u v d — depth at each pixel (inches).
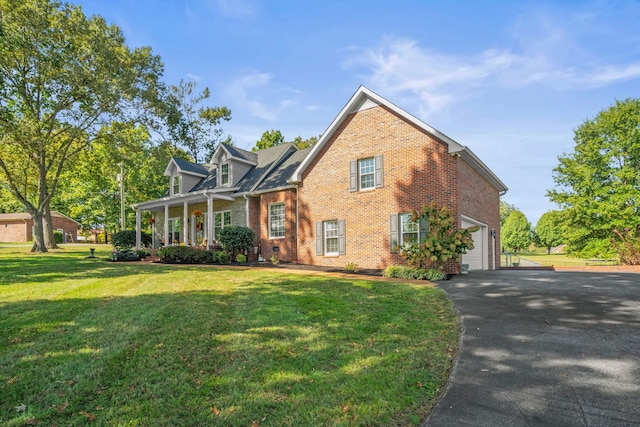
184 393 142.4
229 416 126.0
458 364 170.4
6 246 1210.6
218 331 216.5
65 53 782.5
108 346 191.5
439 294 324.8
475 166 575.8
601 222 900.0
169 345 193.3
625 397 135.7
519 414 126.6
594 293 309.3
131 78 803.4
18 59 780.0
